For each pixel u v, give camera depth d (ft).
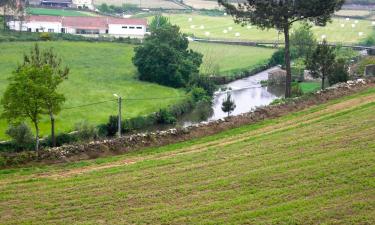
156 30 338.13
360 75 295.28
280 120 203.41
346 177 139.95
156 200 131.75
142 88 306.76
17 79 182.70
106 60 362.74
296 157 156.15
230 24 559.79
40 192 138.72
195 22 568.82
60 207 129.49
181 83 318.86
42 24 467.11
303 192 132.98
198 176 145.89
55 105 189.16
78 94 282.77
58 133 215.31
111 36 451.53
